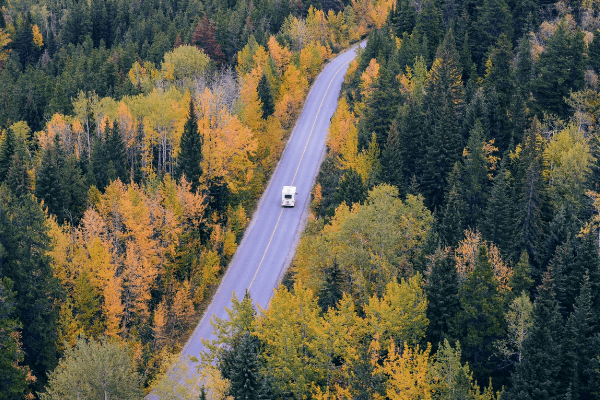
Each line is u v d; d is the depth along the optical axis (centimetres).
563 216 7038
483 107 9169
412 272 6450
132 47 15550
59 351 6100
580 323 5375
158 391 5069
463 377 4678
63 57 17012
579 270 6059
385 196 7375
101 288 6794
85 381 4881
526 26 11912
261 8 15875
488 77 10581
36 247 6050
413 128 9006
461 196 7956
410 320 5500
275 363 5438
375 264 6450
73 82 14050
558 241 6988
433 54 12150
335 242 6725
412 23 13400
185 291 7144
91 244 6931
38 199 8238
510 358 5628
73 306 6438
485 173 8212
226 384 5034
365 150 8856
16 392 5178
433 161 8525
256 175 9706
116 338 6506
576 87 9825
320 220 7725
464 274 6194
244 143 9294
